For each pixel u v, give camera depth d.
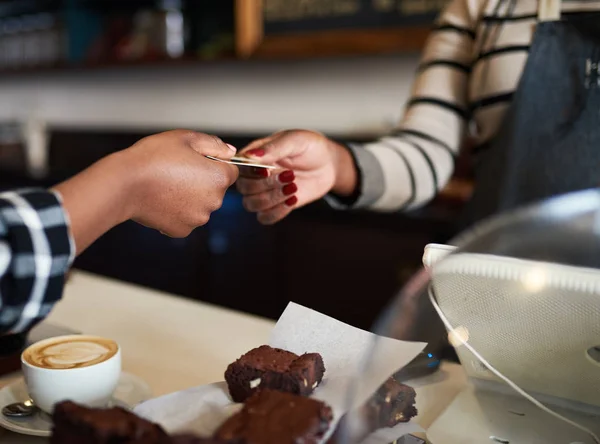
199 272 2.44
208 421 0.55
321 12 2.32
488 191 1.08
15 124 3.51
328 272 2.11
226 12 2.75
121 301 1.06
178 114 3.03
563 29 0.99
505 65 1.05
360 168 1.00
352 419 0.52
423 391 0.57
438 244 0.58
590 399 0.54
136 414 0.55
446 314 0.56
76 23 3.08
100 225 0.55
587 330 0.50
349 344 0.63
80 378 0.65
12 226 0.48
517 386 0.57
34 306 0.50
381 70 2.42
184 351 0.85
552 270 0.50
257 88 2.76
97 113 3.32
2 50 3.48
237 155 0.85
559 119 1.00
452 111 1.15
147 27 2.88
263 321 0.97
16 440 0.64
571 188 1.00
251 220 2.27
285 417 0.51
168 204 0.61
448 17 1.17
